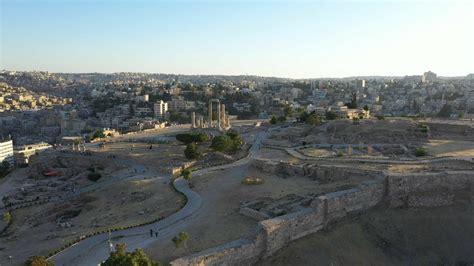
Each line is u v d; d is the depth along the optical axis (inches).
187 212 3435.0
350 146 5408.5
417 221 3314.5
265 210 3206.2
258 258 2645.2
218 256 2422.5
